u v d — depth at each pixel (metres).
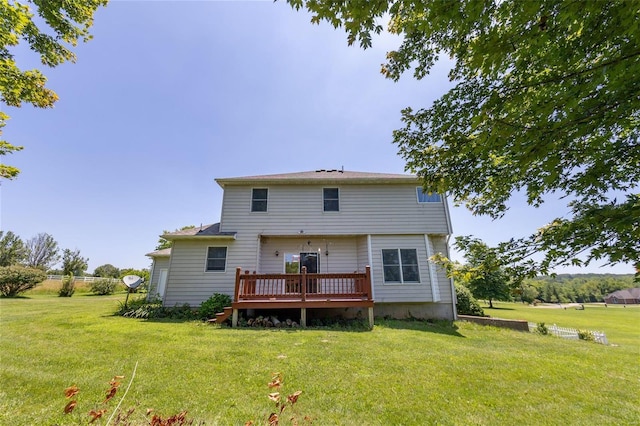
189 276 10.47
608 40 1.81
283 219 11.20
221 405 3.28
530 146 2.07
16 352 4.89
